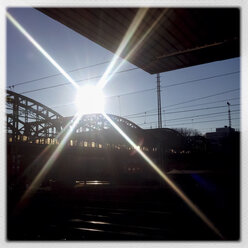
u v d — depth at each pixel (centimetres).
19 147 3081
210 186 2081
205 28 977
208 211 1312
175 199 1625
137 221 1191
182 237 933
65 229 1098
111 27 982
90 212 1420
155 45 1123
